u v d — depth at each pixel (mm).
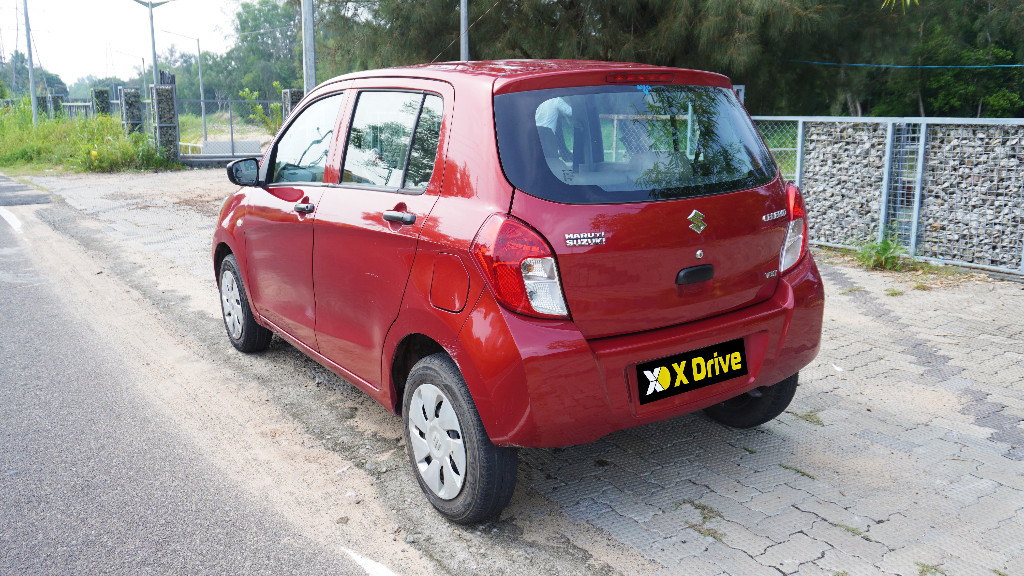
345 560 2891
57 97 36000
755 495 3285
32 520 3211
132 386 4758
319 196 3799
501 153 2789
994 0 25328
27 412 4352
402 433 4043
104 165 20672
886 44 20781
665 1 18219
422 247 2969
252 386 4738
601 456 3689
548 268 2646
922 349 5133
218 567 2857
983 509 3135
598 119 2912
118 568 2863
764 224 3115
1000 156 7031
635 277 2779
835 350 5145
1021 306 6094
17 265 8461
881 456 3621
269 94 103500
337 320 3721
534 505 3252
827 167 8484
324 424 4160
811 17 17172
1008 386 4449
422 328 3004
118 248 9469
